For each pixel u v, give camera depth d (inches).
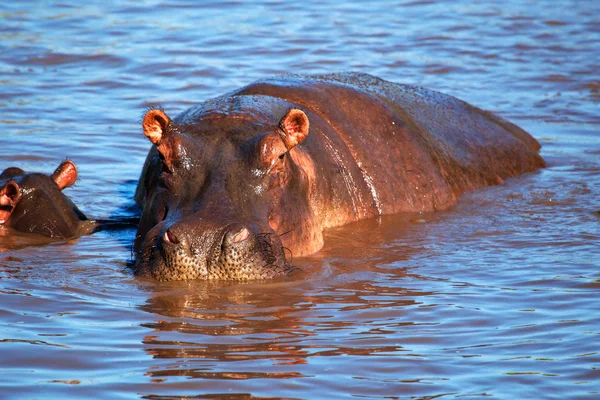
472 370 614.2
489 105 1592.0
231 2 2295.8
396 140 1129.4
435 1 2341.3
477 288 796.0
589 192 1178.0
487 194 1176.2
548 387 586.9
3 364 614.5
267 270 813.2
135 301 753.0
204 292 776.9
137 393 571.5
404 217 1064.2
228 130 881.5
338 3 2324.1
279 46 1923.0
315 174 979.3
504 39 2022.6
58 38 1936.5
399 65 1822.1
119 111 1507.1
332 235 980.6
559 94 1680.6
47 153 1279.5
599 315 717.9
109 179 1203.2
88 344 652.1
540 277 824.3
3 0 2268.7
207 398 565.0
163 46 1900.8
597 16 2207.2
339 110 1096.8
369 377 600.1
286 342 661.3
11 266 850.8
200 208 821.2
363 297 770.2
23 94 1574.8
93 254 900.6
